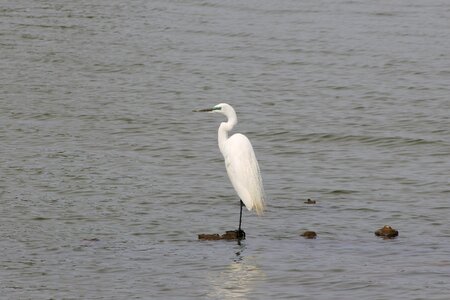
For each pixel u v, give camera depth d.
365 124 26.52
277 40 39.00
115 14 44.75
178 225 17.11
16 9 45.44
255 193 16.12
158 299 13.25
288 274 14.26
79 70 33.94
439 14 43.88
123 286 13.80
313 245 15.83
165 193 19.33
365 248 15.59
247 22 42.78
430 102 29.16
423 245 15.75
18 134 24.95
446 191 19.56
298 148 24.12
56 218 17.48
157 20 43.44
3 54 36.19
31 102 28.95
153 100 29.64
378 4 46.53
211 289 13.63
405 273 14.20
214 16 44.25
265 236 16.41
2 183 19.95
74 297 13.34
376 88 31.16
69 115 27.36
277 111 28.41
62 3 47.31
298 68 34.38
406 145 24.27
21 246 15.77
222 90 31.27
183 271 14.46
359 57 35.88
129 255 15.30
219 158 22.64
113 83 32.06
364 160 22.69
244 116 27.78
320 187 20.02
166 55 36.53
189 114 27.84
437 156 23.03
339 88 31.30
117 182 20.20
